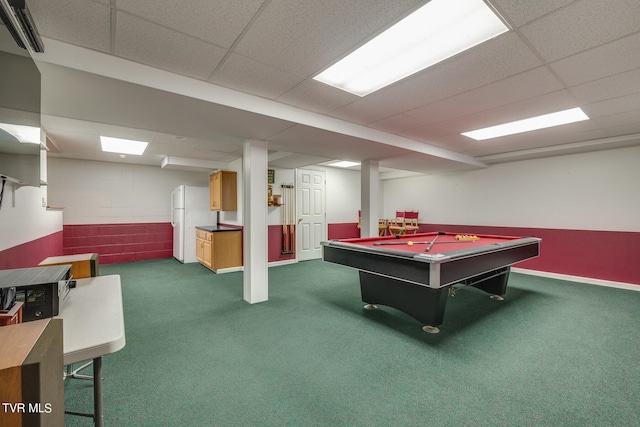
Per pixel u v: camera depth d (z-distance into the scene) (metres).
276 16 1.50
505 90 2.41
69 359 0.92
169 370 2.02
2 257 1.97
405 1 1.39
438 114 3.00
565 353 2.27
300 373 1.99
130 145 4.36
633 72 2.10
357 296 3.77
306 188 6.50
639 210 4.05
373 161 4.87
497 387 1.84
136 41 1.70
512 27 1.59
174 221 6.43
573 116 3.07
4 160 1.09
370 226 4.81
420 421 1.54
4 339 0.73
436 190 6.69
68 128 3.39
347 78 2.22
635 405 1.66
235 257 5.30
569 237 4.66
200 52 1.83
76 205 5.55
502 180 5.50
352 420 1.54
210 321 2.91
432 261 2.13
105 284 1.77
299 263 6.11
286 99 2.59
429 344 2.42
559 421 1.54
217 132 3.13
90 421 1.52
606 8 1.42
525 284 4.38
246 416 1.57
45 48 1.63
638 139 3.73
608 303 3.48
